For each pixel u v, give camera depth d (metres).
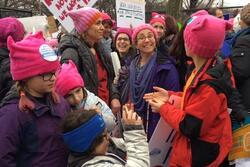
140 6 6.70
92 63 3.93
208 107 3.05
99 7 25.33
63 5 5.02
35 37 2.81
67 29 5.02
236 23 5.55
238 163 3.44
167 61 4.03
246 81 3.80
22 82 2.76
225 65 3.27
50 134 2.73
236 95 3.49
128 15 6.43
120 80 4.46
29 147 2.69
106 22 6.30
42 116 2.74
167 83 3.97
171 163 3.28
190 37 3.21
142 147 2.82
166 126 3.32
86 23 3.96
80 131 2.64
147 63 4.11
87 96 3.38
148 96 3.49
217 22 3.16
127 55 5.96
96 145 2.69
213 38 3.12
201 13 3.84
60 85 3.25
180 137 3.25
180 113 3.17
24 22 7.35
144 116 4.04
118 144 3.01
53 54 2.76
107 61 4.34
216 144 3.16
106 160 2.67
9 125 2.64
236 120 3.47
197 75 3.17
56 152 2.75
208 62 3.21
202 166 3.17
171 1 12.22
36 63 2.68
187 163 3.19
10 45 2.70
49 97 2.82
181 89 4.10
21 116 2.67
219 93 3.08
